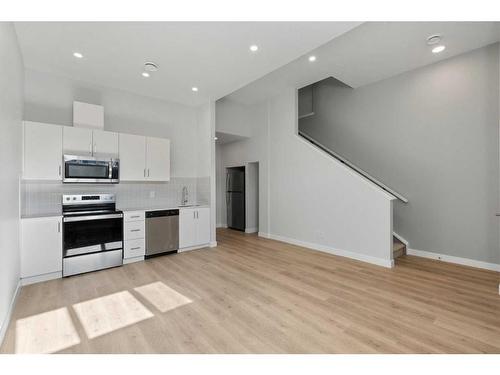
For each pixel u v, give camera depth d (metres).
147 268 3.50
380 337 1.89
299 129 6.24
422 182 4.05
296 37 2.69
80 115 3.58
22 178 3.04
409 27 2.95
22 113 3.13
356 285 2.89
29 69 3.40
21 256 2.85
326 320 2.14
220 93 4.40
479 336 1.90
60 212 3.54
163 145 4.33
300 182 4.86
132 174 3.97
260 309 2.33
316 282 2.98
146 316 2.21
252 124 5.99
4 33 2.04
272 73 4.29
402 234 4.30
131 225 3.74
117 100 4.19
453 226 3.74
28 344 1.80
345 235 4.09
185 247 4.39
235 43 2.79
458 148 3.67
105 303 2.45
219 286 2.87
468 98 3.56
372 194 3.75
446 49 3.47
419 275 3.21
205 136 4.92
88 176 3.50
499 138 3.31
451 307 2.36
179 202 4.88
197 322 2.11
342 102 5.24
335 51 3.52
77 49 2.90
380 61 3.81
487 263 3.44
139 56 3.08
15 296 2.47
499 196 3.35
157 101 4.64
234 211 6.66
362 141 4.87
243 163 6.28
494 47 3.34
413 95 4.12
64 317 2.18
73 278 3.12
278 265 3.63
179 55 3.05
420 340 1.85
